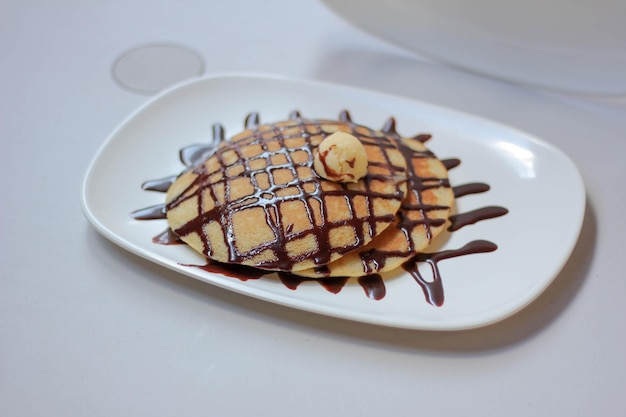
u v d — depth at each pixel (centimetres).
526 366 33
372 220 35
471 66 50
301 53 53
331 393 32
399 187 37
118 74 51
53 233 39
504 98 48
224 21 56
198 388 32
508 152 41
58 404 32
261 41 54
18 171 43
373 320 32
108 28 55
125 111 48
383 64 52
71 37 54
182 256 36
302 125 40
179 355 34
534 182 40
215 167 38
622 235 39
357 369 33
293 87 46
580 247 38
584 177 42
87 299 36
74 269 37
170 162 42
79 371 33
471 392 32
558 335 34
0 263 38
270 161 37
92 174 39
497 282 35
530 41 47
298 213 35
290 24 56
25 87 50
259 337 34
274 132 39
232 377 33
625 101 47
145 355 34
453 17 49
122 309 35
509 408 32
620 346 34
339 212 35
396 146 40
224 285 34
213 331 34
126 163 41
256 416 31
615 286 36
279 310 35
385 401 32
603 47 45
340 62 52
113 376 33
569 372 33
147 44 54
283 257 34
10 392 33
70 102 49
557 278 36
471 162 41
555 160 40
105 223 37
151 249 36
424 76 51
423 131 43
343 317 33
